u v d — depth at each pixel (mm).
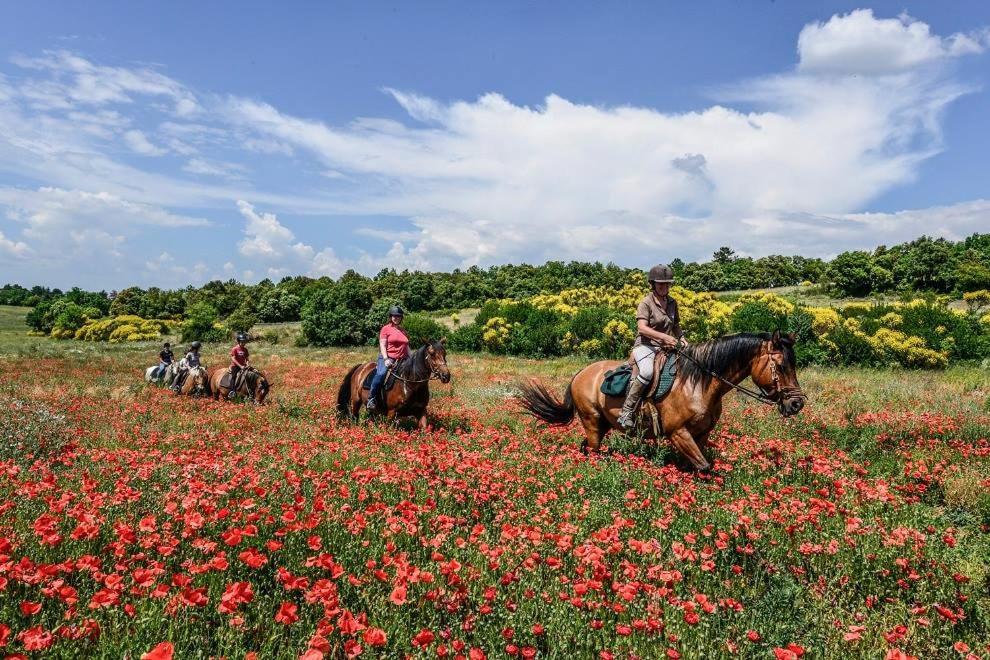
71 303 69625
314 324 48906
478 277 93312
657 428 7145
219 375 14000
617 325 31188
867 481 6570
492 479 5797
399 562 3404
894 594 4035
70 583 3377
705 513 5207
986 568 4648
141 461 6227
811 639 3346
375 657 2855
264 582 3572
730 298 47125
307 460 6535
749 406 11695
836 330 25656
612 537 4172
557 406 8430
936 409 12320
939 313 26812
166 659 2182
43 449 7512
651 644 3141
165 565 3570
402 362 9672
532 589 3664
